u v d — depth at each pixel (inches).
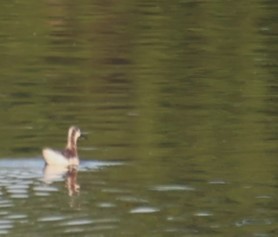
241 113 1048.2
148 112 1044.5
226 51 1352.1
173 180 829.2
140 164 875.4
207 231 709.9
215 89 1148.5
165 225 719.1
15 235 692.1
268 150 916.0
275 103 1089.4
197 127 997.2
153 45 1391.5
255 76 1209.4
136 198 777.6
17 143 943.7
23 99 1101.7
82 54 1336.1
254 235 701.3
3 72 1233.4
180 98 1109.7
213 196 785.6
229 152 911.7
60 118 1030.4
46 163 868.0
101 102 1087.0
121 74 1223.5
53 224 714.8
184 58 1311.5
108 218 730.2
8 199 769.6
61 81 1187.9
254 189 805.9
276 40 1421.0
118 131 983.0
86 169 862.5
